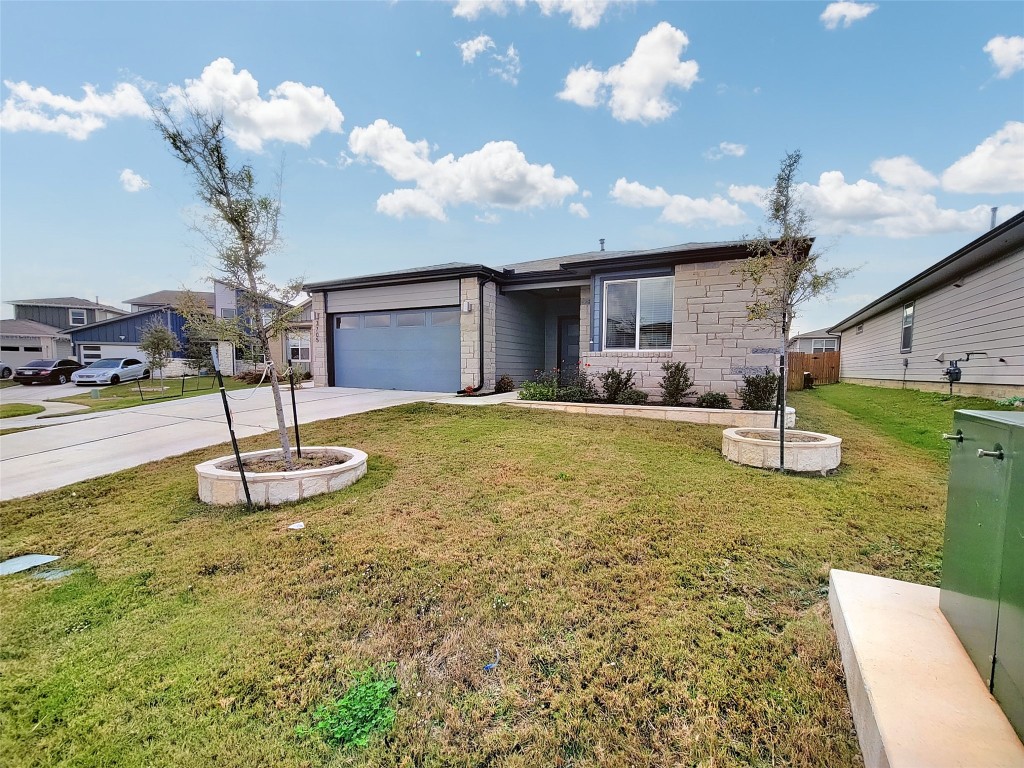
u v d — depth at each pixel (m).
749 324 7.89
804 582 2.56
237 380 19.83
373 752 1.57
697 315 8.26
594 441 5.91
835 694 1.75
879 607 1.94
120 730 1.67
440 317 11.34
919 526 3.29
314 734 1.64
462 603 2.43
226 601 2.53
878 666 1.54
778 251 5.42
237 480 4.04
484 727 1.66
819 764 1.48
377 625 2.27
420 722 1.69
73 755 1.57
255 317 4.43
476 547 3.06
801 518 3.45
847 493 4.03
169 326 24.77
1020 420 1.36
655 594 2.46
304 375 16.58
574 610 2.33
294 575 2.78
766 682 1.82
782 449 4.68
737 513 3.56
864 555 2.86
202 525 3.64
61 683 1.91
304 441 6.28
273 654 2.07
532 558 2.89
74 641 2.20
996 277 8.44
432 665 1.99
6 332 27.12
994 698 1.37
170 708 1.77
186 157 4.15
